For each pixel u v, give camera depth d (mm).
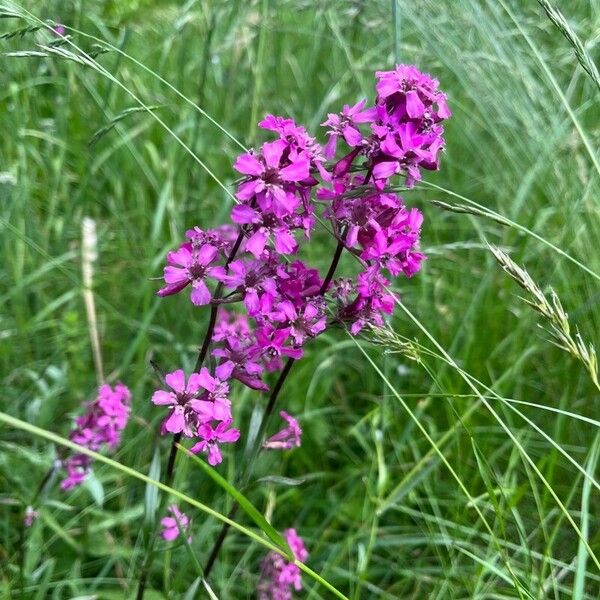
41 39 478
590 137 552
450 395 306
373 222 263
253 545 419
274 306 279
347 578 418
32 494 426
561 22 324
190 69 659
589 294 511
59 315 542
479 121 582
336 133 268
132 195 616
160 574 412
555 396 499
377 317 287
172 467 309
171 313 530
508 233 554
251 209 259
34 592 387
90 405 383
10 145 570
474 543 432
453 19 537
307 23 758
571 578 412
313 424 488
